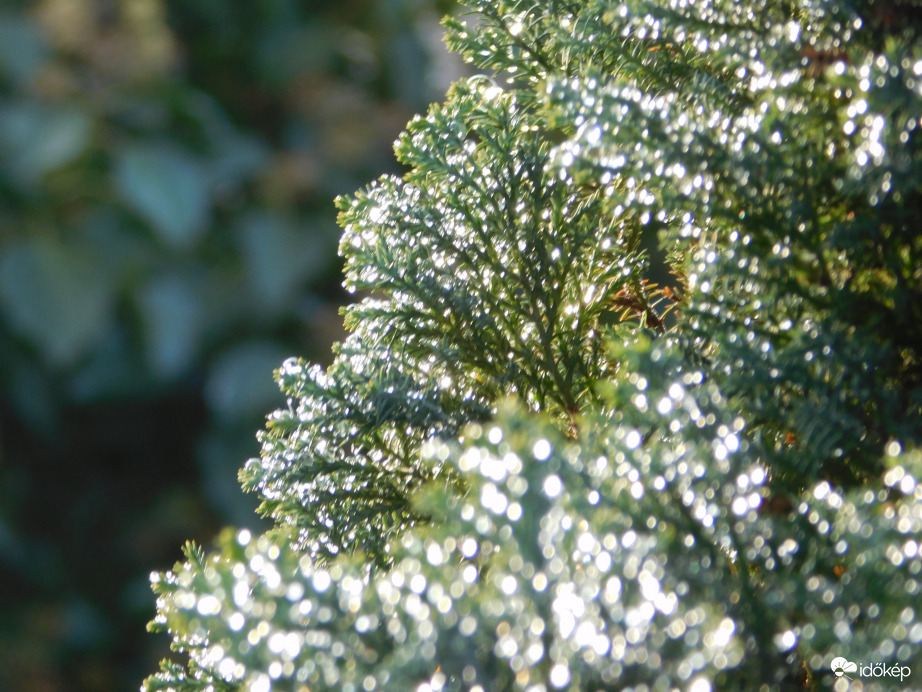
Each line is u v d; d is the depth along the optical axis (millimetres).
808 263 783
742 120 779
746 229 780
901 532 735
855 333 774
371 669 740
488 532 737
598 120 773
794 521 762
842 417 767
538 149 831
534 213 831
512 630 731
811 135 784
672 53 821
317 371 821
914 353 781
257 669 739
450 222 832
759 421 779
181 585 763
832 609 744
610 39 819
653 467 755
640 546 739
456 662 730
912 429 768
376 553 823
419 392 823
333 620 742
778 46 788
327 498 828
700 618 733
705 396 761
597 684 729
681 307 821
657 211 793
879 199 766
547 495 738
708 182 775
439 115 830
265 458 831
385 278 825
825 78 787
